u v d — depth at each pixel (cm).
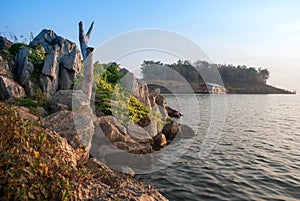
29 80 1081
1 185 346
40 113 841
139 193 543
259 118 2503
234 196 691
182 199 665
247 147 1277
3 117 465
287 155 1141
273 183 791
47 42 1614
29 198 348
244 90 7825
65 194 378
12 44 1357
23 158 397
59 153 492
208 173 865
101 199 448
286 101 5484
